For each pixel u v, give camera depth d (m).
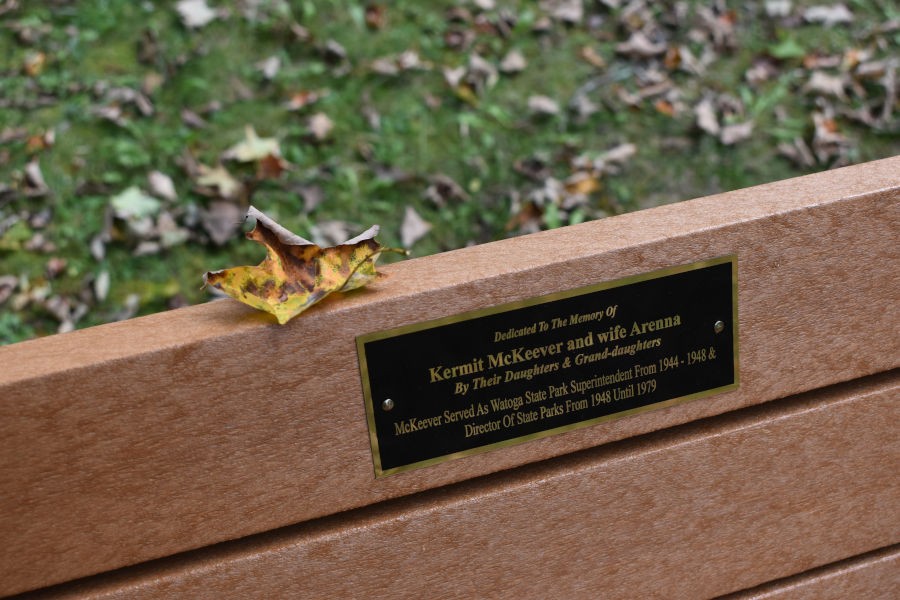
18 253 1.42
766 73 1.78
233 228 1.48
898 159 1.00
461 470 0.96
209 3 1.76
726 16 1.87
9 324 1.38
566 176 1.61
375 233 0.93
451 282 0.93
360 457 0.95
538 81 1.75
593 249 0.94
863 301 0.99
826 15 1.87
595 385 0.97
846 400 1.02
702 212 0.97
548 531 0.99
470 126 1.66
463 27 1.81
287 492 0.94
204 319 0.92
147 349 0.90
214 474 0.93
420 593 0.99
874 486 1.05
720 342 0.98
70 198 1.49
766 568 1.05
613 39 1.82
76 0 1.74
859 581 1.08
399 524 0.97
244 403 0.92
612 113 1.70
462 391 0.95
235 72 1.69
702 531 1.02
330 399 0.93
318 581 0.97
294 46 1.74
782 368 1.00
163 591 0.94
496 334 0.94
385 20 1.80
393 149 1.62
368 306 0.92
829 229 0.97
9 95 1.61
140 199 1.49
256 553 0.95
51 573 0.93
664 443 1.00
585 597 1.02
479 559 0.99
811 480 1.03
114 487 0.92
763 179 1.62
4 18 1.70
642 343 0.96
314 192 1.55
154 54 1.69
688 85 1.76
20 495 0.91
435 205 1.55
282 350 0.92
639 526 1.01
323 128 1.62
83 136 1.57
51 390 0.89
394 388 0.94
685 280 0.96
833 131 1.68
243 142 1.59
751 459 1.01
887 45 1.84
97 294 1.41
